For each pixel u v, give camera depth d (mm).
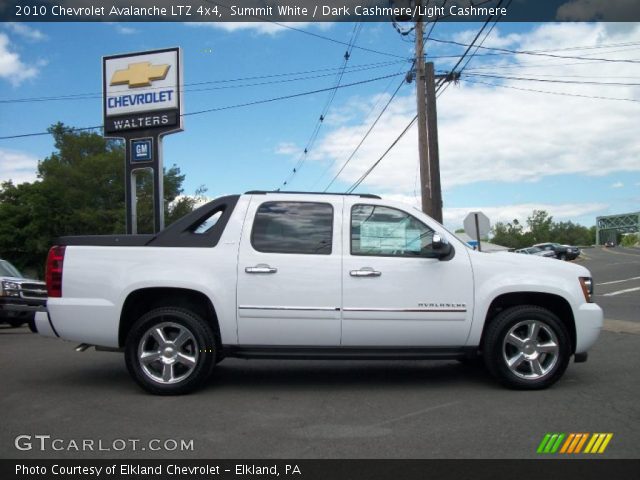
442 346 6137
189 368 5984
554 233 140000
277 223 6180
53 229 44750
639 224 133750
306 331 5984
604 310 15398
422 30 18281
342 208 6238
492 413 5367
